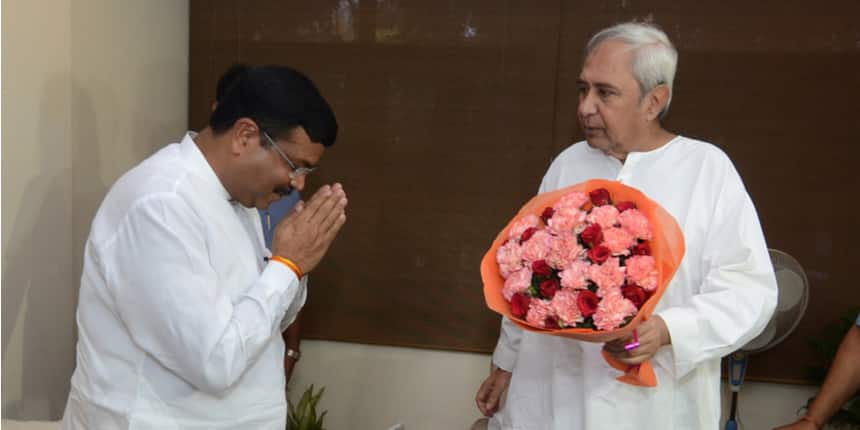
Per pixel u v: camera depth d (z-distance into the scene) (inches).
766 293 64.8
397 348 120.7
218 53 119.0
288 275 55.5
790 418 110.9
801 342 108.0
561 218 59.8
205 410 54.9
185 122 121.1
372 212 117.3
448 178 115.1
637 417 67.2
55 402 96.3
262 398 57.9
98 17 100.0
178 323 50.1
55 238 94.0
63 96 93.7
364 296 119.1
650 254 58.2
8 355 85.6
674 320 62.1
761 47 105.3
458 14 112.3
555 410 70.9
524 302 59.1
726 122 107.0
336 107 116.1
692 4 106.2
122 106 106.2
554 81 111.0
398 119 115.1
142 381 53.7
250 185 55.2
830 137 105.0
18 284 87.0
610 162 72.8
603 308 54.9
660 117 69.5
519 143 112.9
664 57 65.2
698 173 68.0
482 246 115.5
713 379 69.4
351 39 115.0
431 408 120.6
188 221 51.6
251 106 52.7
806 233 106.7
